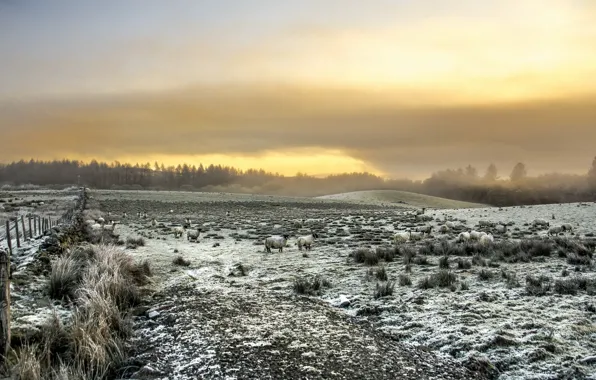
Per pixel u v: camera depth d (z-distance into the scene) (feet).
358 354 22.31
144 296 34.27
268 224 130.41
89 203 203.92
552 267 45.11
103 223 105.60
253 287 38.34
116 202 236.43
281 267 50.26
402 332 26.14
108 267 35.53
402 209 239.09
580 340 24.07
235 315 28.30
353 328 26.78
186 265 52.13
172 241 85.46
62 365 18.69
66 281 31.73
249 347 22.39
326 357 21.65
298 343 23.34
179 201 264.52
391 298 33.58
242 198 307.58
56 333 22.40
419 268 46.68
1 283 19.97
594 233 88.84
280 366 20.27
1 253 19.95
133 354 22.39
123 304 30.22
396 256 55.93
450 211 185.68
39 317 25.66
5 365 19.12
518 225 114.21
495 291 34.73
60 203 180.14
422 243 73.20
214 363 20.42
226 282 40.93
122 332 24.76
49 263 39.63
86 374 19.34
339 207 252.21
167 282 41.45
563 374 20.20
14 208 150.61
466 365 21.34
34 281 33.09
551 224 110.73
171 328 25.79
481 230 100.58
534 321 26.89
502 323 26.73
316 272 46.09
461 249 57.77
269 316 28.43
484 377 20.40
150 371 19.83
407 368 20.93
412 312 29.84
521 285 36.76
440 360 22.13
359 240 80.43
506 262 49.57
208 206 235.81
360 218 152.25
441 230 99.35
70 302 28.91
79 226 81.66
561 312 28.81
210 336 23.95
